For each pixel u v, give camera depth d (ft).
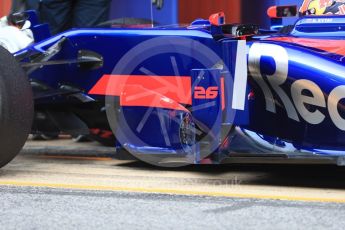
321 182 46.75
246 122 43.88
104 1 71.87
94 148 64.90
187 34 49.08
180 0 80.02
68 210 38.47
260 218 36.45
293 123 43.86
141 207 39.06
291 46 43.93
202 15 82.17
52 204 39.91
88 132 54.13
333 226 34.76
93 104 53.88
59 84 53.72
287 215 37.01
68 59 53.26
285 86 43.37
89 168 53.06
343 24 45.88
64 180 47.57
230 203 39.99
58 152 62.39
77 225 35.45
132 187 45.09
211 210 38.27
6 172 50.88
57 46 52.85
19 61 53.06
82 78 52.95
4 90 45.27
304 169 51.96
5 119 45.16
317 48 44.68
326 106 42.24
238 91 43.32
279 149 43.60
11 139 46.03
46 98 53.47
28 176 49.14
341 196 41.98
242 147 44.24
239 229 34.47
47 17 70.13
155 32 50.52
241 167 53.21
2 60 46.11
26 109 46.78
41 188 44.47
